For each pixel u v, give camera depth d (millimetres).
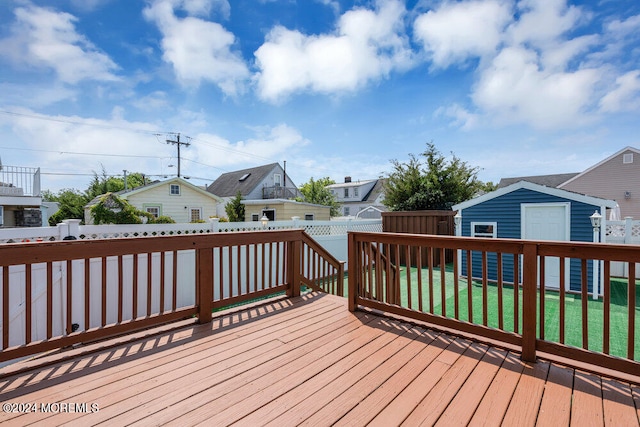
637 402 1760
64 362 2246
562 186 15930
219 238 3254
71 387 1928
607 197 14789
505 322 4281
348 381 1995
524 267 2299
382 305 3244
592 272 5582
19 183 10758
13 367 2111
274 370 2143
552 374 2068
